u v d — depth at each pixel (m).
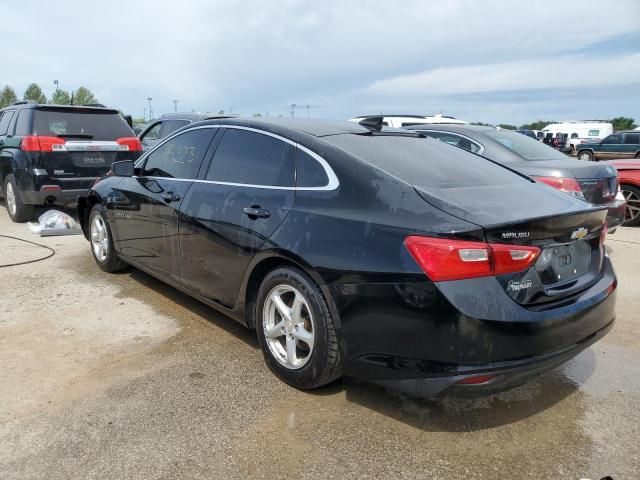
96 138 7.78
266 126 3.58
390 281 2.56
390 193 2.79
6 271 5.40
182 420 2.82
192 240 3.83
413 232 2.55
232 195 3.53
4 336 3.81
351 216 2.81
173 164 4.32
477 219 2.51
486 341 2.41
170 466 2.46
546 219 2.59
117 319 4.18
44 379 3.21
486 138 6.60
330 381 3.03
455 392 2.46
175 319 4.21
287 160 3.32
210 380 3.25
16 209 7.93
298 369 3.07
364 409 2.97
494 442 2.70
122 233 4.88
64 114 7.64
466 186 3.02
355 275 2.68
